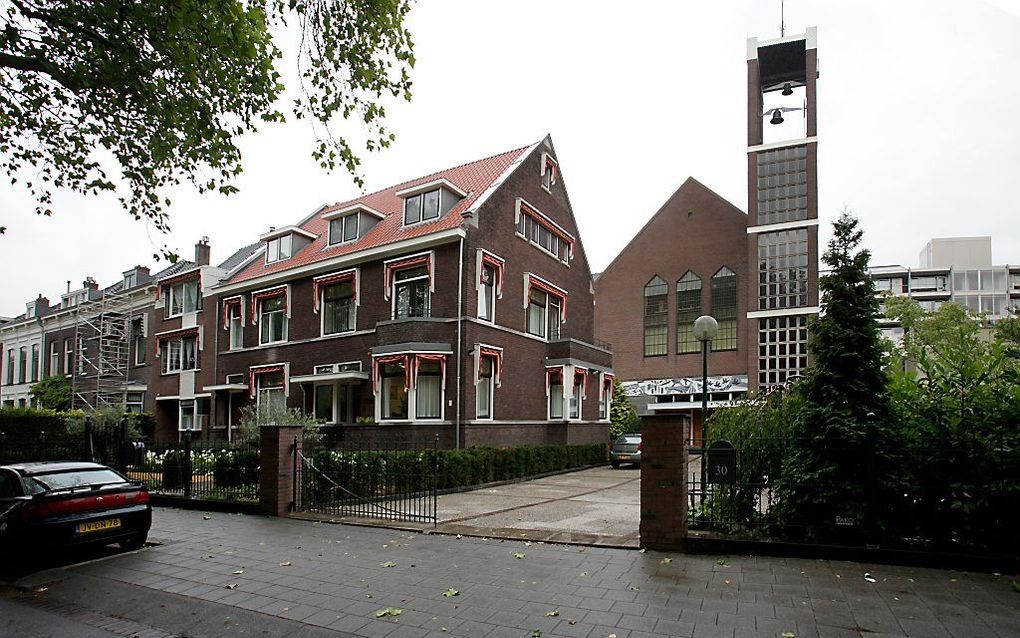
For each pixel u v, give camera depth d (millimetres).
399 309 19625
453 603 5906
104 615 5973
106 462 16109
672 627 5164
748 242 36719
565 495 14359
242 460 12445
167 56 8711
